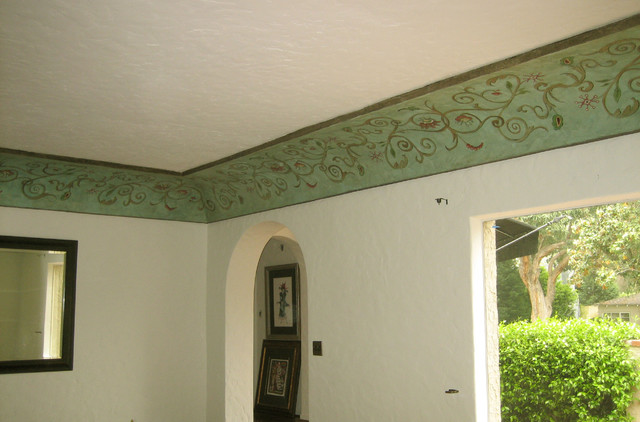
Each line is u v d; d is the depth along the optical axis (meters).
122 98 4.71
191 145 6.04
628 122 4.07
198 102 4.81
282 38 3.69
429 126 5.00
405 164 5.48
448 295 5.11
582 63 3.85
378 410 5.57
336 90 4.55
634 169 4.07
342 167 5.97
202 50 3.86
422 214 5.40
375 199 5.85
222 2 3.27
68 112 5.03
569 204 4.48
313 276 6.42
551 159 4.53
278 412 9.87
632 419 6.61
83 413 6.87
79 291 7.00
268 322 10.57
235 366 7.55
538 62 3.90
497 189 4.86
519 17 3.40
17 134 5.64
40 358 6.66
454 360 5.00
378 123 5.14
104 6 3.30
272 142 5.86
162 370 7.47
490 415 4.97
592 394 6.86
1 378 6.42
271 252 10.76
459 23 3.48
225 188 7.37
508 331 7.55
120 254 7.34
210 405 7.64
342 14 3.39
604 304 8.91
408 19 3.45
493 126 4.70
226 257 7.66
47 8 3.32
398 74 4.24
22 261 6.68
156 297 7.55
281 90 4.55
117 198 7.26
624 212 8.73
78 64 4.07
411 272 5.43
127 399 7.18
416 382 5.27
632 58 3.71
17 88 4.49
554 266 9.35
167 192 7.54
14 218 6.69
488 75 4.13
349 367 5.90
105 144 5.99
